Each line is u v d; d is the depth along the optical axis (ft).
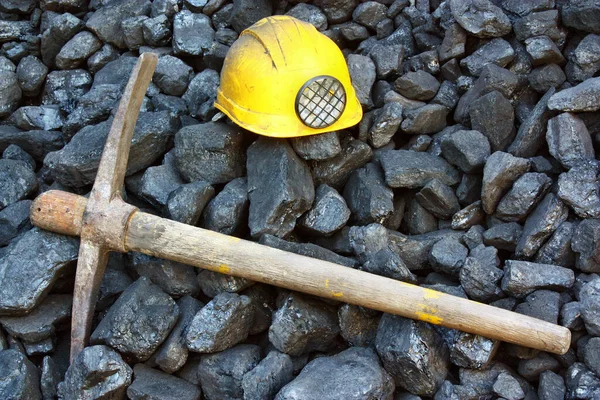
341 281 3.78
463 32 4.76
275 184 4.17
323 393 3.60
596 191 3.99
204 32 5.26
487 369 3.85
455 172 4.51
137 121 4.70
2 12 5.88
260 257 3.87
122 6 5.54
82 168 4.56
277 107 4.22
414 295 3.71
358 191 4.44
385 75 4.84
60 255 4.18
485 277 4.00
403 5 5.08
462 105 4.68
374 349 3.94
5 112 5.49
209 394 3.98
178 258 3.99
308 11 5.16
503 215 4.24
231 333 4.00
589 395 3.60
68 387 3.88
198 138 4.46
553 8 4.65
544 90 4.57
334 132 4.37
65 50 5.50
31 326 4.13
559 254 4.01
